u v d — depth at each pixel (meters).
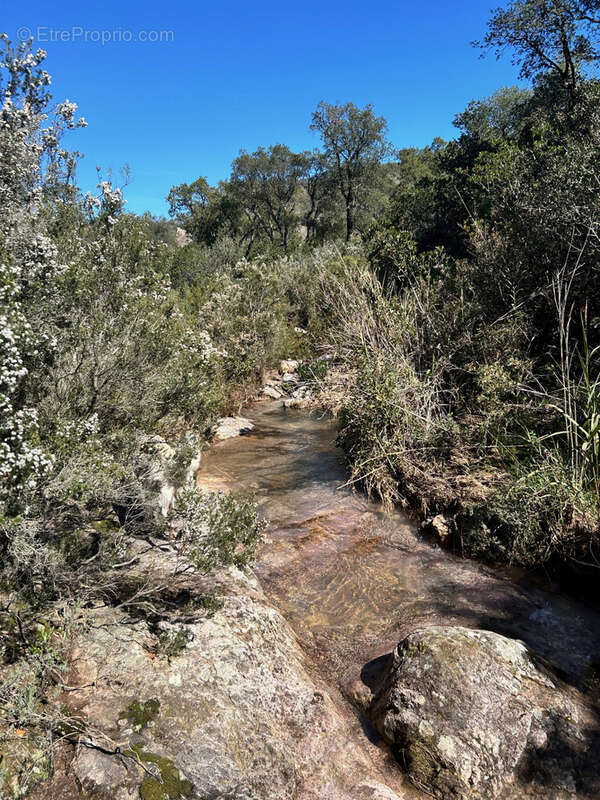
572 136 8.96
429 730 2.94
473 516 5.12
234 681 2.96
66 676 2.73
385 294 9.60
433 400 6.93
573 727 3.05
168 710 2.63
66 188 4.62
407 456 6.28
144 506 4.06
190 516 3.62
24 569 2.97
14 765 2.20
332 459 7.40
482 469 5.78
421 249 23.11
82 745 2.38
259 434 8.55
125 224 5.32
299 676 3.31
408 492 5.98
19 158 3.80
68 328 3.98
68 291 3.87
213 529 3.53
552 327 7.01
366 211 41.38
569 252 6.38
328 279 11.59
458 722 2.97
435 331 7.73
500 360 6.77
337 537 5.31
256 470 6.96
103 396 4.22
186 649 3.06
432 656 3.28
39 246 3.60
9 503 2.67
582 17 13.17
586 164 7.04
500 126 25.45
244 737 2.65
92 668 2.81
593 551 4.41
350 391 7.81
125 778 2.28
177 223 52.75
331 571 4.75
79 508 3.71
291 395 11.18
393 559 4.98
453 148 26.97
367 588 4.52
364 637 3.94
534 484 4.94
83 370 4.09
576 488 4.70
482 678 3.19
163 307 5.55
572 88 11.98
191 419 5.84
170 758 2.40
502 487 5.24
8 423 2.57
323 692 3.27
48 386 3.69
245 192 47.06
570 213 6.52
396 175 49.25
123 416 4.42
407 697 3.11
